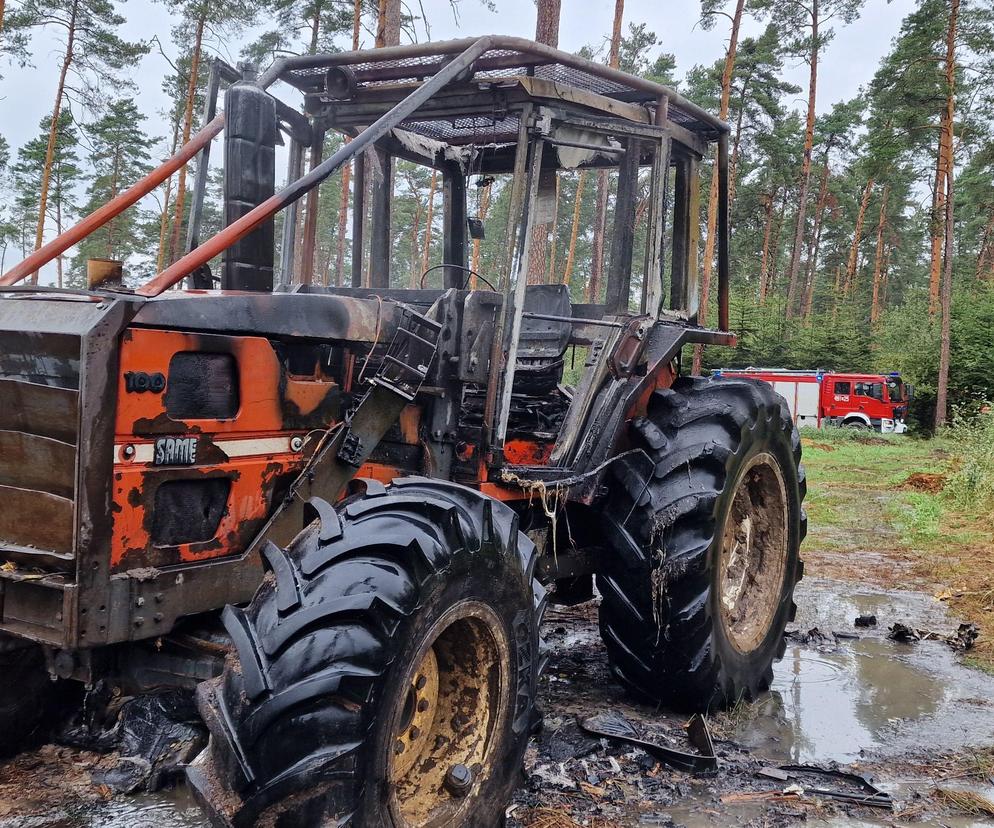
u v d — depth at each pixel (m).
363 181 4.40
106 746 3.31
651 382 4.27
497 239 4.89
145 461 2.38
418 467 3.45
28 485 2.36
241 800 2.09
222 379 2.60
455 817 2.54
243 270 3.10
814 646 5.36
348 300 3.01
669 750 3.53
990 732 4.03
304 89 4.14
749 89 33.38
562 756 3.54
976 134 26.39
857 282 49.44
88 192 37.94
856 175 40.12
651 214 4.19
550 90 3.54
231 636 2.24
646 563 3.87
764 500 4.64
